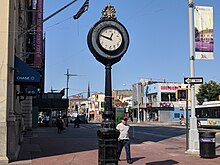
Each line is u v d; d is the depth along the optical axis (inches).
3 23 536.4
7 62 531.5
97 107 4281.5
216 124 1806.1
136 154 678.5
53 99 2162.9
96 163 543.8
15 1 656.4
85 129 1777.8
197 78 678.5
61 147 789.9
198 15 698.2
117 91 4901.6
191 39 706.2
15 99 727.7
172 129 1827.0
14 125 558.6
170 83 3282.5
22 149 738.2
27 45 1181.7
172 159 600.7
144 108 3565.5
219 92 2861.7
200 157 623.5
